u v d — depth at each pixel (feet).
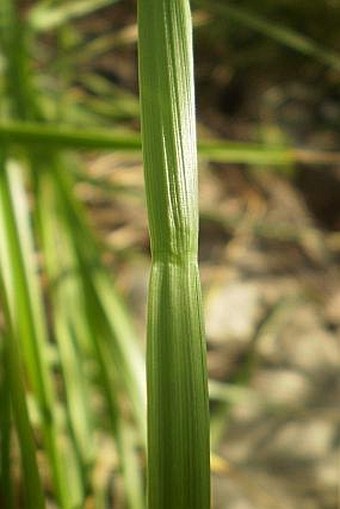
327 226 2.54
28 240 1.26
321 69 2.62
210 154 1.43
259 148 1.32
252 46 2.54
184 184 0.50
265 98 2.73
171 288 0.49
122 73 2.60
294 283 2.24
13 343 0.98
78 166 1.95
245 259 2.23
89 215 2.00
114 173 2.11
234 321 2.08
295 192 2.55
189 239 0.50
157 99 0.50
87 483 1.27
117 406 1.35
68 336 1.39
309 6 2.30
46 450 1.15
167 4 0.50
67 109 1.94
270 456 1.84
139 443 1.41
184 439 0.49
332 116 2.75
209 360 1.99
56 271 1.44
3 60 1.69
